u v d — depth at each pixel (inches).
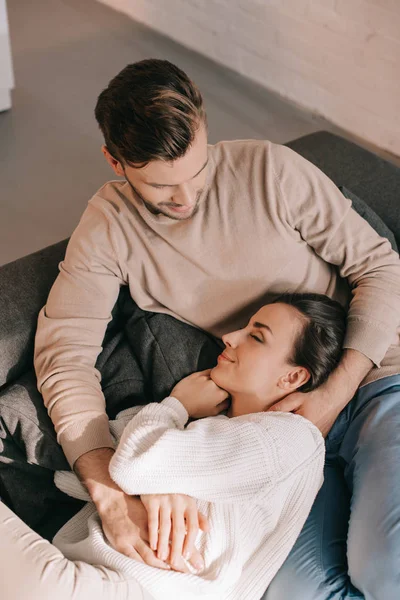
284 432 47.1
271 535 47.5
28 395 52.0
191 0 125.3
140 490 45.0
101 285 53.4
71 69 127.8
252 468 45.8
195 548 44.7
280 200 52.7
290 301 52.4
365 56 102.4
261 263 53.8
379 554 44.8
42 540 42.6
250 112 117.0
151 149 43.8
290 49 113.4
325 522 49.9
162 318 55.9
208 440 46.6
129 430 47.6
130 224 53.2
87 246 53.0
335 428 53.9
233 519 46.2
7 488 51.3
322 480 49.2
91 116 116.6
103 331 54.4
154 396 54.7
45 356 52.1
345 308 58.2
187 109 44.0
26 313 55.2
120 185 54.4
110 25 140.6
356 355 52.6
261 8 113.4
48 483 52.7
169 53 131.4
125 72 45.7
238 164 53.2
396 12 94.3
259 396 51.7
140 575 43.4
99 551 44.9
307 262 55.5
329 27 104.8
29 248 92.7
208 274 54.0
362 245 54.7
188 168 45.5
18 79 125.7
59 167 106.5
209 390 52.1
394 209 64.1
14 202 100.2
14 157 108.3
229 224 53.0
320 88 112.8
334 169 66.7
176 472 45.2
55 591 39.3
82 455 48.5
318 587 46.8
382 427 50.3
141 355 55.5
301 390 51.3
